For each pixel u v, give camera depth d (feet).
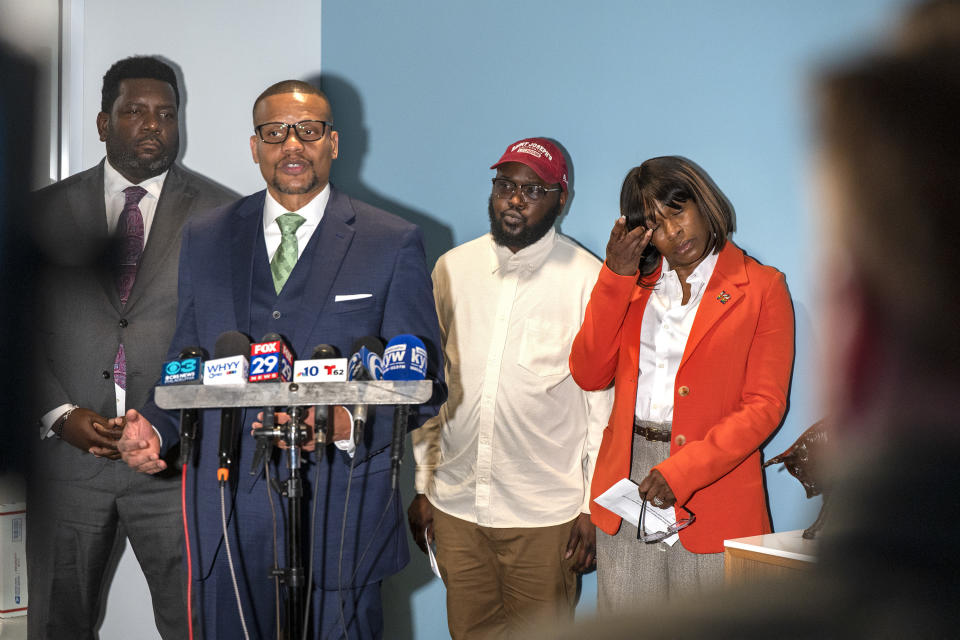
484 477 8.95
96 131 10.92
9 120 10.48
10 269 10.38
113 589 10.67
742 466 7.22
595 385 8.08
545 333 8.95
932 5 0.83
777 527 8.09
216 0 11.75
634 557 7.50
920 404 0.86
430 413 6.73
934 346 0.85
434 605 10.75
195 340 7.62
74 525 10.19
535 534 8.77
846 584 0.78
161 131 10.94
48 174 10.66
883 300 0.88
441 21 11.25
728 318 7.18
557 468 8.86
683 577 7.24
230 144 11.79
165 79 11.07
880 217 0.86
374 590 7.16
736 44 8.50
